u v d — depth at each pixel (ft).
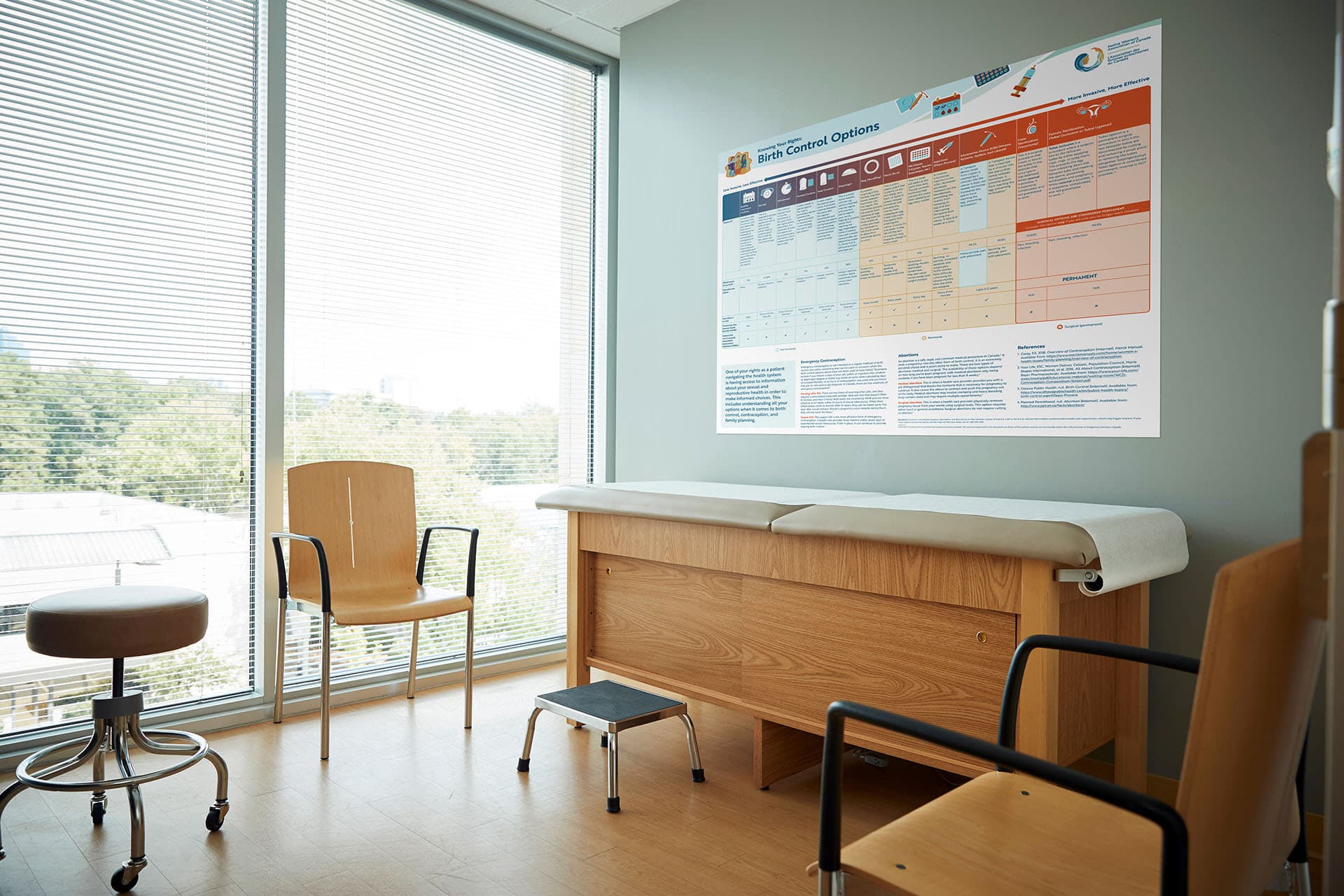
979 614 6.38
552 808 7.42
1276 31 6.89
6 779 8.01
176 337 9.32
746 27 10.77
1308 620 3.33
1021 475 8.36
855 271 9.63
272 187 9.82
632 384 12.31
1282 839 3.73
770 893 6.04
